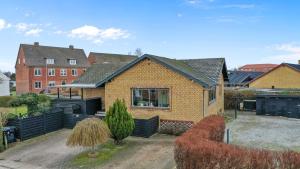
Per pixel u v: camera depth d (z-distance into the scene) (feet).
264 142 53.57
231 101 105.91
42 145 55.01
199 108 61.52
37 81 217.56
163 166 41.22
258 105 91.56
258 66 336.49
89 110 82.74
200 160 30.04
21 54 220.43
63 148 52.49
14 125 58.23
